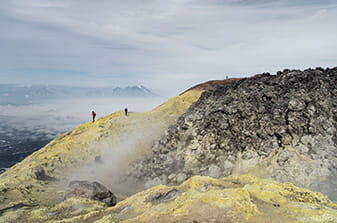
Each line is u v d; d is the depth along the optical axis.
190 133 42.94
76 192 28.09
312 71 42.31
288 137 34.72
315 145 32.59
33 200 30.11
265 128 37.03
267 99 41.16
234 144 38.22
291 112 36.28
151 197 22.62
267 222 15.55
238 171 34.28
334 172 29.38
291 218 16.12
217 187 22.42
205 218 16.31
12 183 35.19
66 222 20.91
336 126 33.59
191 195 19.64
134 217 19.22
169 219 16.89
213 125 41.06
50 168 42.66
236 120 40.00
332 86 37.75
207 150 39.00
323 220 15.52
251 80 48.31
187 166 38.59
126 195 36.91
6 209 26.31
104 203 27.25
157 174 39.78
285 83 41.53
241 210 16.89
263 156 34.84
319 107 35.72
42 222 21.97
